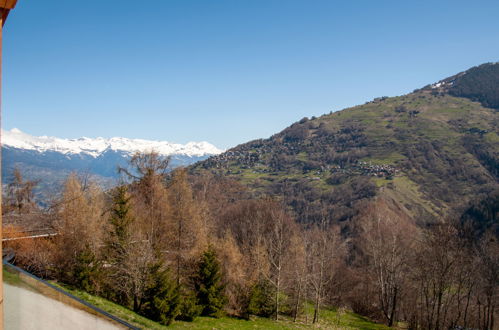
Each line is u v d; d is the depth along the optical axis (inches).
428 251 1513.3
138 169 1654.8
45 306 295.1
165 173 1726.1
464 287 1642.5
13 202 1705.2
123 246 1100.5
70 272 1149.1
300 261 1630.2
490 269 1483.8
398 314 1918.1
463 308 1763.0
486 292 1530.5
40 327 291.4
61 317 290.5
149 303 1011.9
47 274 1184.2
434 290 1518.2
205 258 1242.6
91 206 1334.9
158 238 1489.9
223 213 2564.0
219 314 1239.5
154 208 1568.7
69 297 290.8
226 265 1381.6
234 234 2235.5
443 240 1454.2
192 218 1588.3
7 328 300.5
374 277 1904.5
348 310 1995.6
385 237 1861.5
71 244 1170.6
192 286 1317.7
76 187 1338.6
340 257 2256.4
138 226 1362.0
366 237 1979.6
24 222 1348.4
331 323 1513.3
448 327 1638.8
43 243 1253.7
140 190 1626.5
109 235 1273.4
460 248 1457.9
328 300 1868.8
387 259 1668.3
